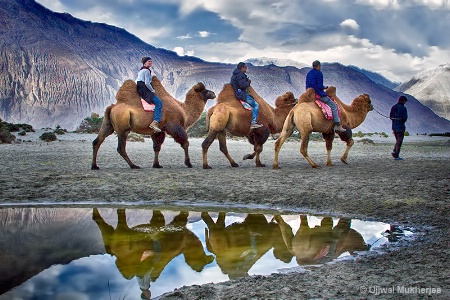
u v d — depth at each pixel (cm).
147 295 420
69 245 586
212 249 578
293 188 954
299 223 717
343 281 442
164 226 699
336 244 595
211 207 831
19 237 622
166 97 1304
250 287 431
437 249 550
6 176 1084
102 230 670
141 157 1655
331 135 1394
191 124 1377
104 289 434
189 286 436
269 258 541
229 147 2231
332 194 891
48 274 475
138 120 1240
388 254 534
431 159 1686
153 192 938
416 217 723
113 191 945
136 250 570
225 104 1293
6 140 2194
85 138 2670
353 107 1460
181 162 1502
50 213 779
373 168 1305
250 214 780
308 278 454
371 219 731
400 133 1675
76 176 1096
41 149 1892
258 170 1248
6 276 467
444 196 852
